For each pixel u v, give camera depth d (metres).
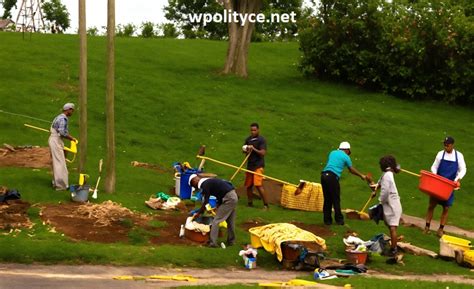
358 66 38.28
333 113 33.62
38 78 33.38
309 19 39.62
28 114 28.20
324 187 17.59
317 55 38.97
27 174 19.31
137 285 11.43
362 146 29.44
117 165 22.98
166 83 35.25
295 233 13.96
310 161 27.09
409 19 37.97
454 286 12.56
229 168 25.08
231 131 29.72
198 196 18.73
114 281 11.67
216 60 42.56
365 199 22.75
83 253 13.23
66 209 16.25
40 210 15.93
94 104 30.58
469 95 37.53
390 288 11.90
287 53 46.84
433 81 37.72
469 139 31.92
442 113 35.66
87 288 10.97
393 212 15.19
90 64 36.72
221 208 14.73
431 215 18.28
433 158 28.62
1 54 37.16
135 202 17.73
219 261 13.86
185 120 30.38
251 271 13.52
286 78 39.50
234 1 38.88
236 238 15.55
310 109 33.84
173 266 13.38
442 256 15.60
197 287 11.32
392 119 33.62
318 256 13.95
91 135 26.61
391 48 37.44
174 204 17.58
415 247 15.95
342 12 38.69
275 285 11.39
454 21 37.31
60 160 17.95
